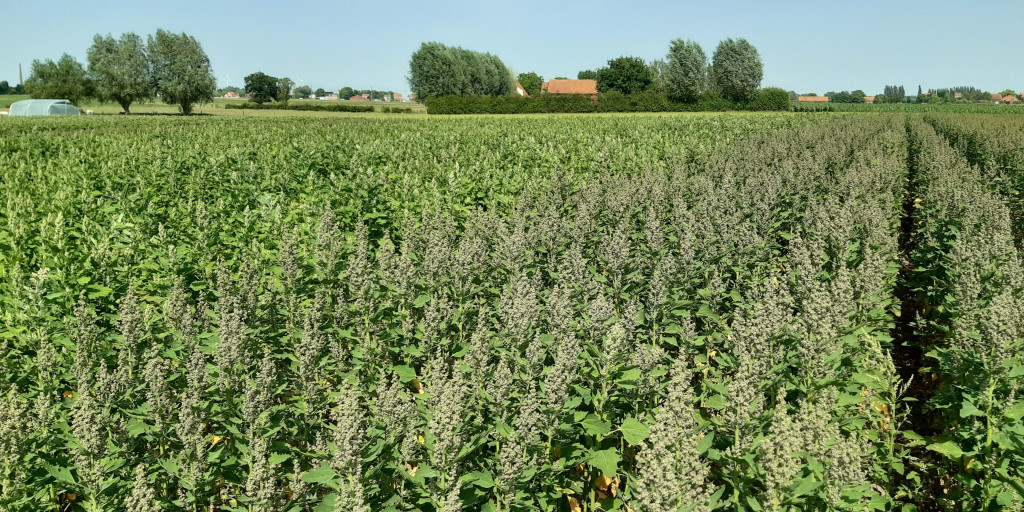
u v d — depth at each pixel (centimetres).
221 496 532
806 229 1150
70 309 731
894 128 3506
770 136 3161
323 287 846
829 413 546
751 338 570
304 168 1956
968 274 756
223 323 588
